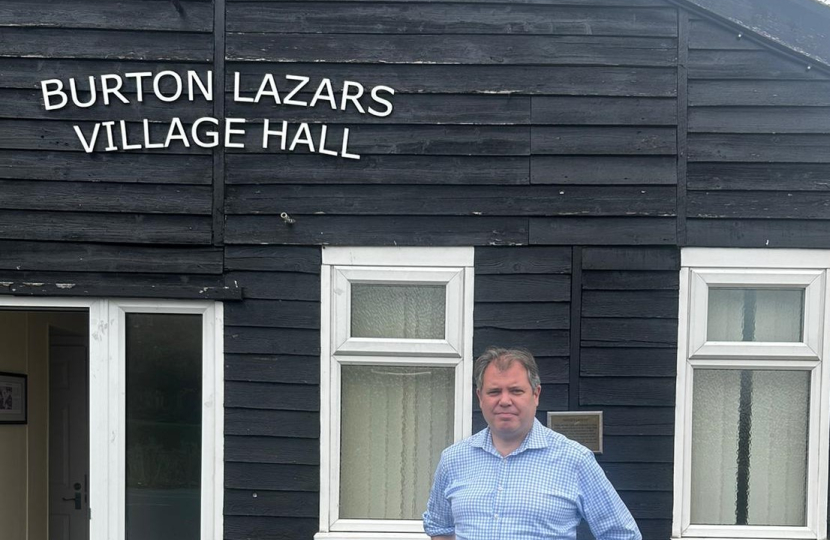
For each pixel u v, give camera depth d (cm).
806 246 334
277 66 341
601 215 338
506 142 339
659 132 337
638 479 336
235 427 342
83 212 342
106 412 346
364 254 342
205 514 344
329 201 341
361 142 340
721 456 347
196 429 350
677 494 337
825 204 333
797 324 343
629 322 338
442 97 340
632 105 337
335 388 344
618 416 337
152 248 342
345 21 339
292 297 342
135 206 342
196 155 342
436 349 341
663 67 336
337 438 345
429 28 338
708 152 336
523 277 339
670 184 337
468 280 339
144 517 350
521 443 246
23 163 341
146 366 351
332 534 341
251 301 343
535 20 338
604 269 338
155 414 351
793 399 346
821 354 336
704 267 338
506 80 338
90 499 346
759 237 335
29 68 341
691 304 338
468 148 339
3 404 468
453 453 256
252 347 342
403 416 352
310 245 342
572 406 338
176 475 351
